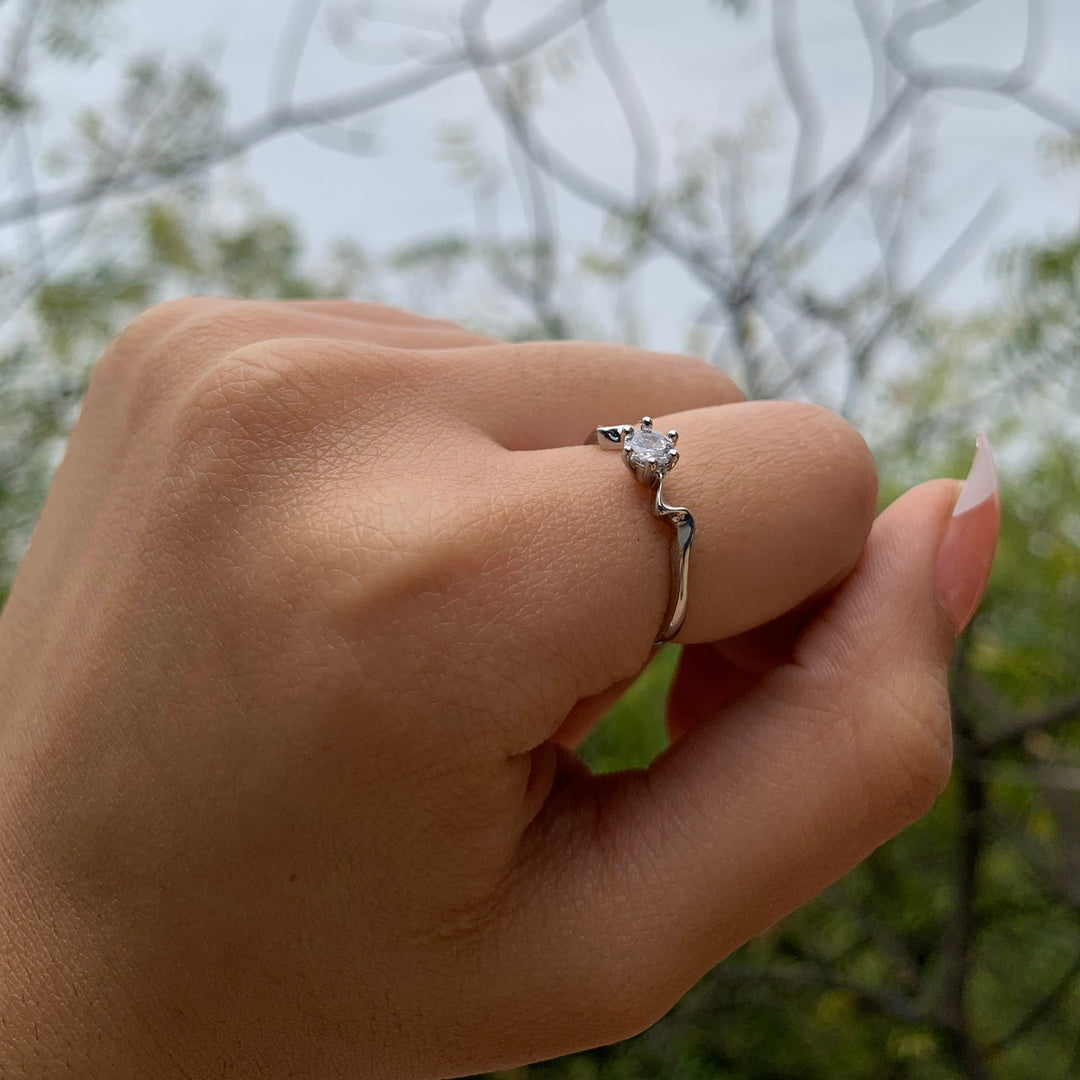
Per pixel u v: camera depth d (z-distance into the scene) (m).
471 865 0.10
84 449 0.13
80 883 0.11
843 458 0.11
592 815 0.11
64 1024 0.10
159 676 0.10
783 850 0.11
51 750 0.11
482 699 0.10
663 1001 0.10
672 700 0.14
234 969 0.10
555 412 0.12
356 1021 0.10
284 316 0.13
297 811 0.10
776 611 0.11
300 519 0.10
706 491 0.11
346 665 0.10
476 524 0.10
